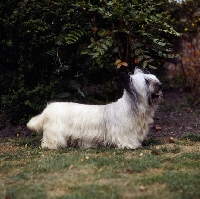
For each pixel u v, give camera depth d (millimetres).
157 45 9672
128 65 10102
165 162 6668
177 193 5188
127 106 7691
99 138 7875
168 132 9672
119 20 9695
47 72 10141
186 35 13000
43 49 9898
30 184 5703
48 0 9805
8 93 10117
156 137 9172
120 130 7734
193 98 11945
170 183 5488
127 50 9562
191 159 6836
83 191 5336
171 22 12617
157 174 5883
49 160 6754
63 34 9781
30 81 10156
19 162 6898
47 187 5539
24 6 9773
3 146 8531
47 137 8016
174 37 12961
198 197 5039
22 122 9859
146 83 7586
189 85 12734
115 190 5293
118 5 9133
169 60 13531
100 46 9227
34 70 10094
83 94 10055
